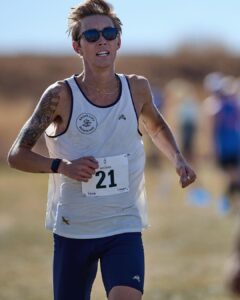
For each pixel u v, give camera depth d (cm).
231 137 3105
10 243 2609
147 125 1193
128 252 1116
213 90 3344
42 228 2897
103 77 1120
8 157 1122
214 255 2367
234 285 1480
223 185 3962
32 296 1912
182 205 3391
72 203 1135
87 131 1113
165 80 10212
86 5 1134
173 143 1185
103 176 1121
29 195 3803
